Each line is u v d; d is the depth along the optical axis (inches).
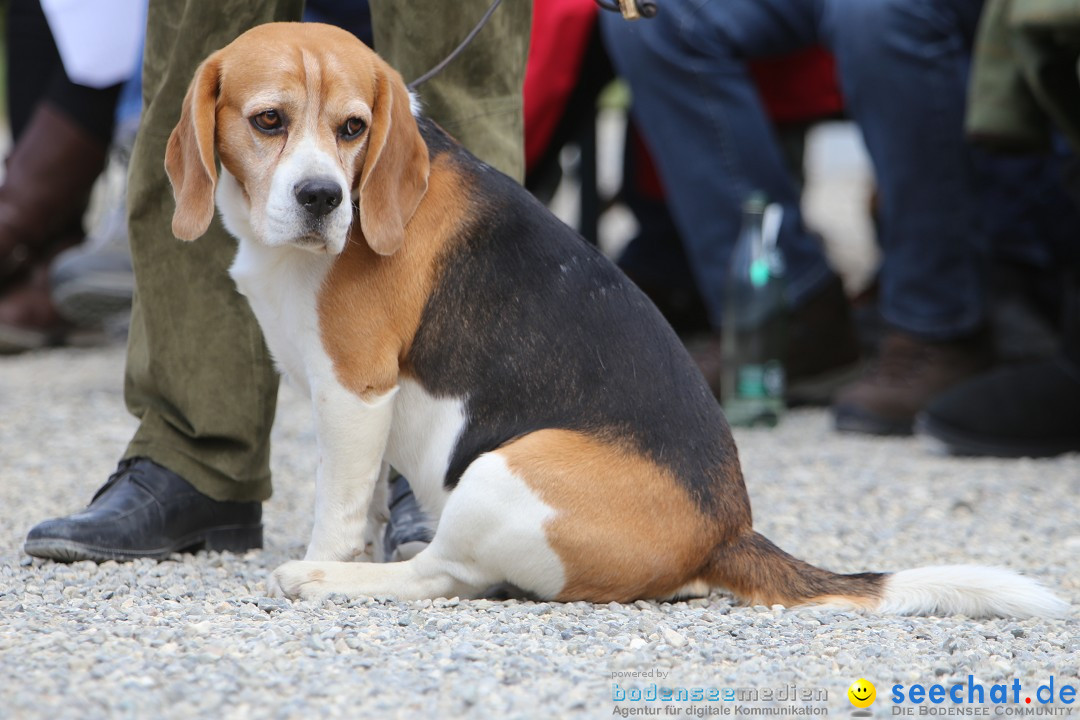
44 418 454.6
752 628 225.8
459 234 243.8
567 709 185.0
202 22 260.7
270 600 236.2
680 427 240.7
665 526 235.6
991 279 506.0
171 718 177.3
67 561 265.0
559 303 243.8
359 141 229.6
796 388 506.3
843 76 457.4
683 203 490.3
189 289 274.5
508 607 237.0
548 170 557.6
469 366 241.8
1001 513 346.3
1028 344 490.6
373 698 186.9
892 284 461.1
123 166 553.9
